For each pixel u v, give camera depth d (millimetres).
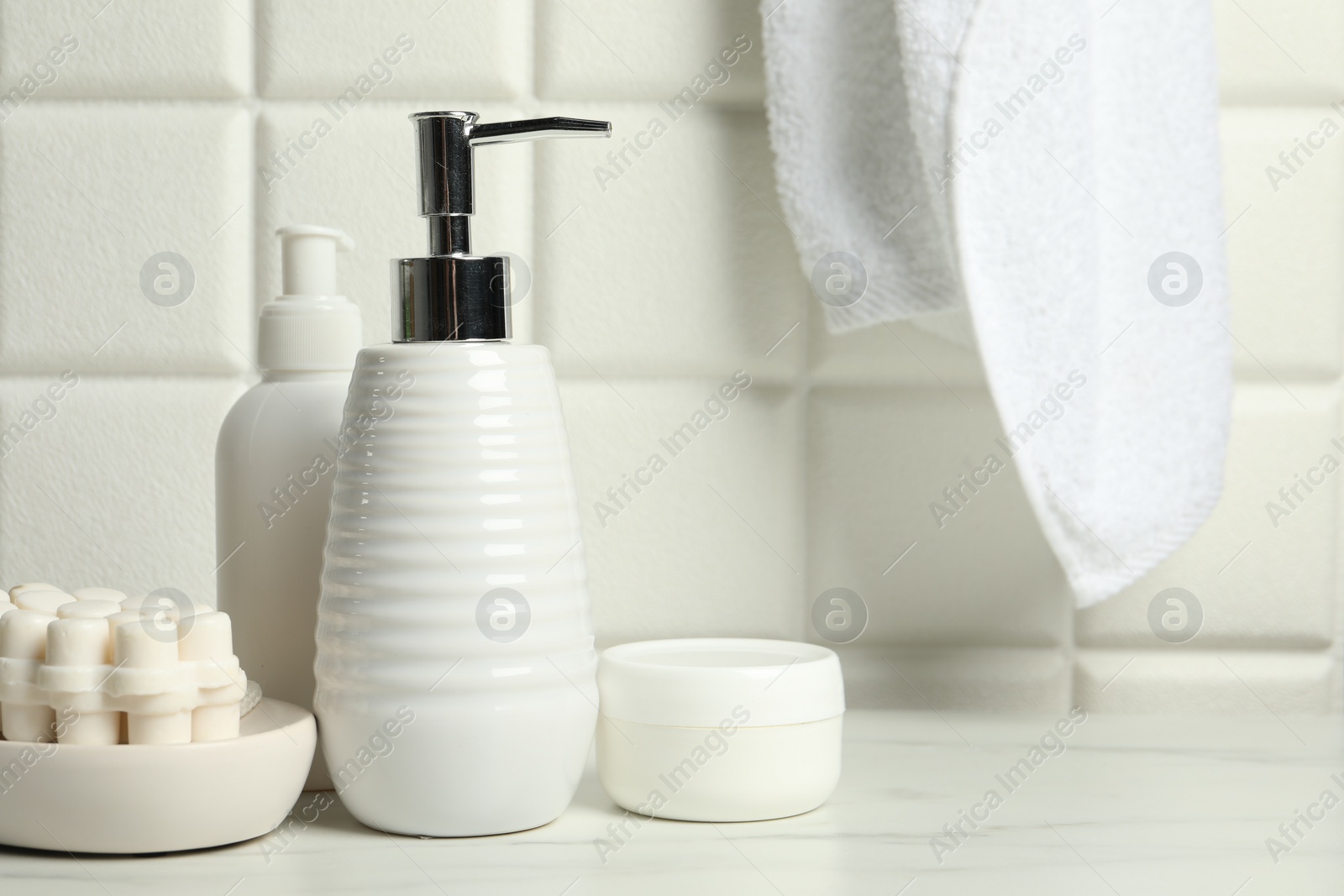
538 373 372
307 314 408
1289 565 544
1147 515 481
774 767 375
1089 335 464
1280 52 542
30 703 335
